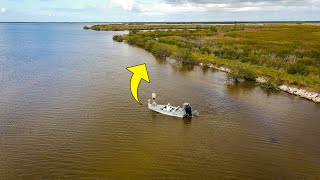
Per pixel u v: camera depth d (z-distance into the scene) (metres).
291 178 24.52
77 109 39.22
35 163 25.92
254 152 28.67
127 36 137.38
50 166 25.47
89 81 54.44
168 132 32.62
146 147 29.06
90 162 26.16
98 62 76.00
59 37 167.75
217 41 101.50
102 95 45.56
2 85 51.09
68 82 53.62
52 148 28.56
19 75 59.50
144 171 24.88
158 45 92.56
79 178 23.78
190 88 50.62
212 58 75.19
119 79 56.28
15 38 162.75
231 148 29.33
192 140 30.84
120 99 43.69
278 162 26.97
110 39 148.12
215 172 25.03
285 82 52.19
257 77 56.75
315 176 24.83
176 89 49.72
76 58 83.00
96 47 110.88
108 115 37.25
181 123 35.25
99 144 29.50
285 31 149.75
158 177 24.08
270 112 39.62
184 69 67.88
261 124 35.56
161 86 51.47
